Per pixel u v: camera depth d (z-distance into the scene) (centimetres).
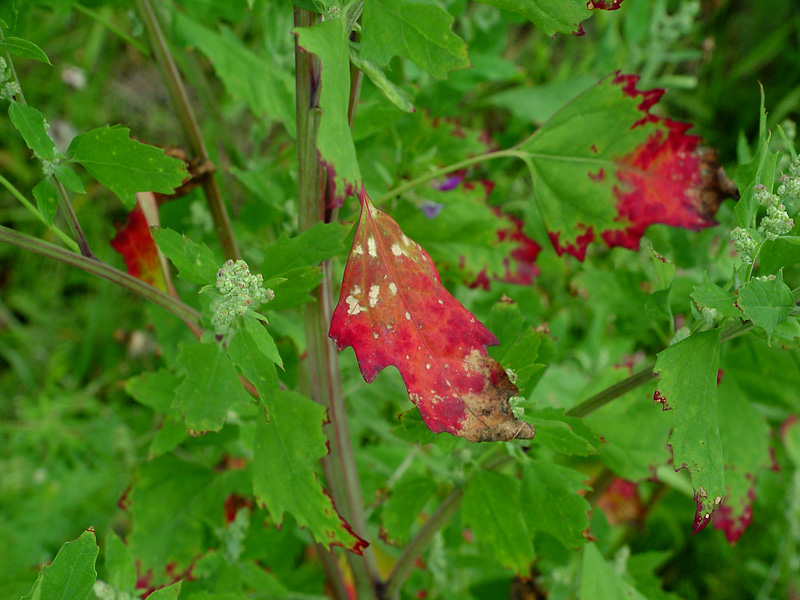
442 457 49
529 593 46
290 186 43
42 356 96
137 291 32
